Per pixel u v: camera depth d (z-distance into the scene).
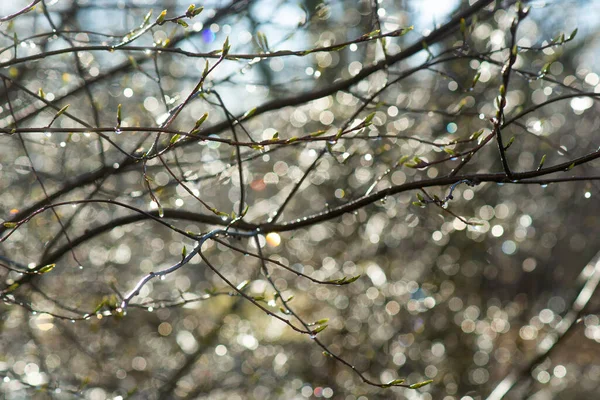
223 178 3.08
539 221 6.79
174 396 4.61
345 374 5.12
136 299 3.69
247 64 2.70
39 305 3.81
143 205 3.28
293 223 2.25
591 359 6.04
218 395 4.76
